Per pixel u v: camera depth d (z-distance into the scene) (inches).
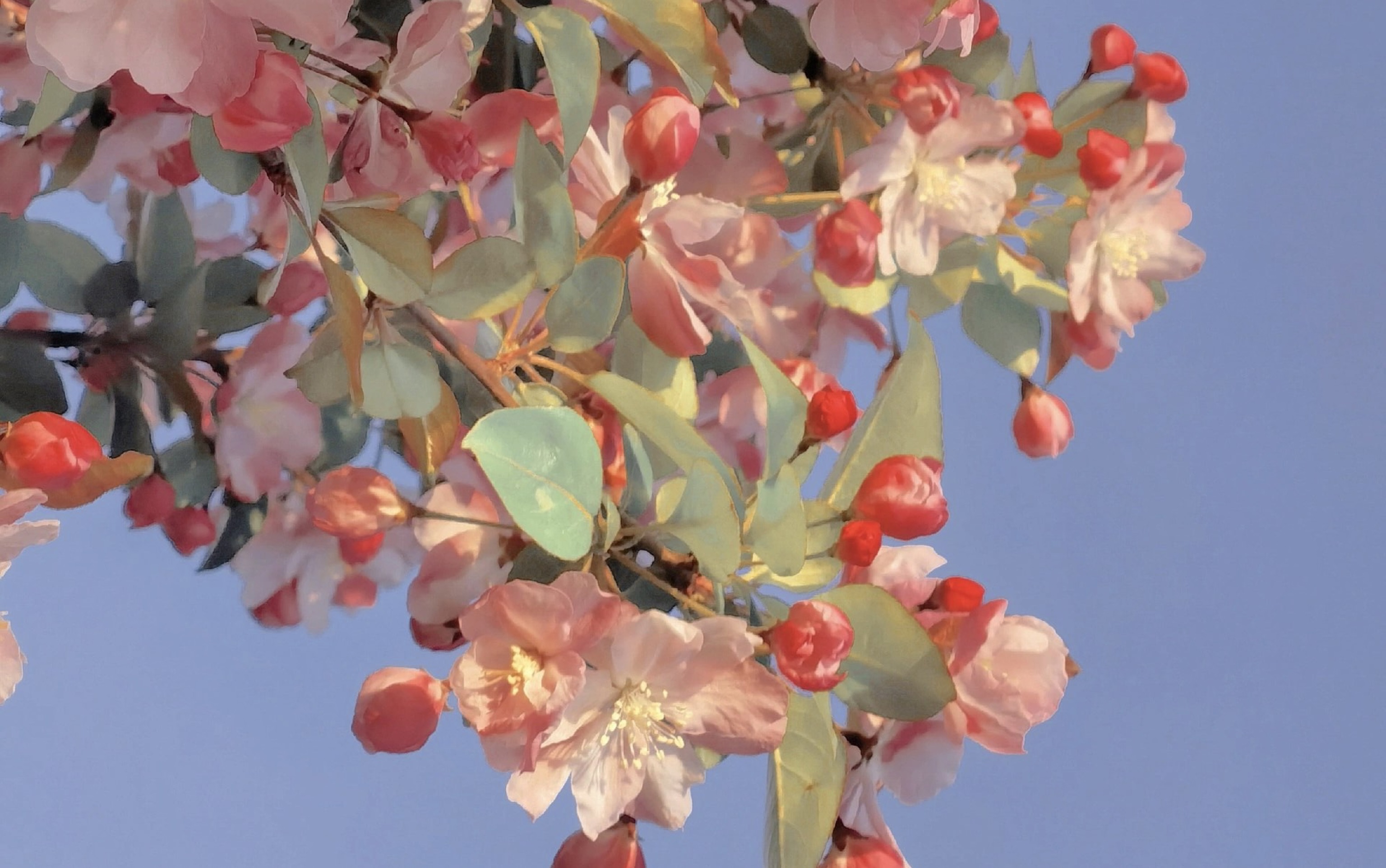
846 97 32.1
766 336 32.4
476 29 30.7
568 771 29.5
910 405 31.3
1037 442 33.3
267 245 32.6
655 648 29.4
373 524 30.4
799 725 30.3
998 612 30.4
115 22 28.0
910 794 30.5
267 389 31.9
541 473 29.2
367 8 30.8
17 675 29.4
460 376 31.3
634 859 29.9
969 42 31.3
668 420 30.0
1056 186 33.1
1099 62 32.9
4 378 30.9
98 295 31.4
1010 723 30.3
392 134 30.2
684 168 31.9
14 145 31.2
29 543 28.8
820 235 31.6
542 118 30.8
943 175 31.9
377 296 29.9
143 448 31.6
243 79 28.3
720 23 31.9
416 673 29.7
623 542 30.1
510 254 29.9
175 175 31.3
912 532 30.5
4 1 30.5
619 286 30.1
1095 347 33.1
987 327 33.4
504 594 29.1
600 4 30.1
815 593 30.7
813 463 30.9
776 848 30.4
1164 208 33.0
